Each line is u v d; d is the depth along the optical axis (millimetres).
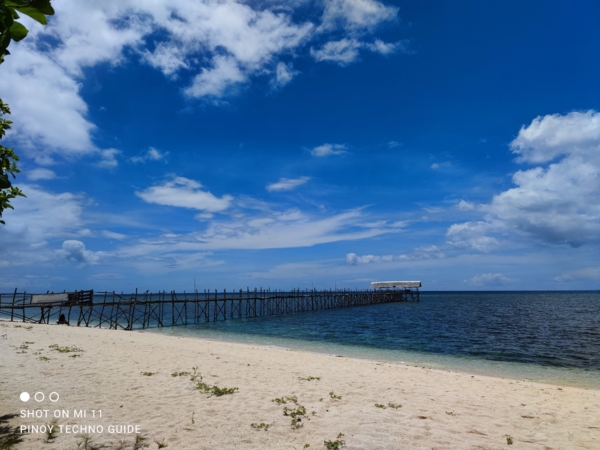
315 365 14109
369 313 57781
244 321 44844
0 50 2211
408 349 23797
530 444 6758
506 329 35781
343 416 7797
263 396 9047
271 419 7406
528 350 23781
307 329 35938
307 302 62469
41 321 30312
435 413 8367
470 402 9648
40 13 2102
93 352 13695
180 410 7680
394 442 6488
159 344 17531
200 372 11422
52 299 30172
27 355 12180
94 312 59562
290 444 6242
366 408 8469
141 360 12766
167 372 11102
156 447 5836
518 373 16953
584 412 9211
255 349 18016
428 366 18109
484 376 14836
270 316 51938
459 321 44469
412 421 7684
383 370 13883
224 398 8703
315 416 7727
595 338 29438
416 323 42031
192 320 49469
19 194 4332
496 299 126125
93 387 8938
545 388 12242
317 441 6391
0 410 6988
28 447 5496
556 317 49656
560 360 20469
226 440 6270
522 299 123812
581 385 14711
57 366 10859
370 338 29312
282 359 15172
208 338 28281
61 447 5594
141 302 35562
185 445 5973
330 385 10672
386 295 92375
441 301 108562
